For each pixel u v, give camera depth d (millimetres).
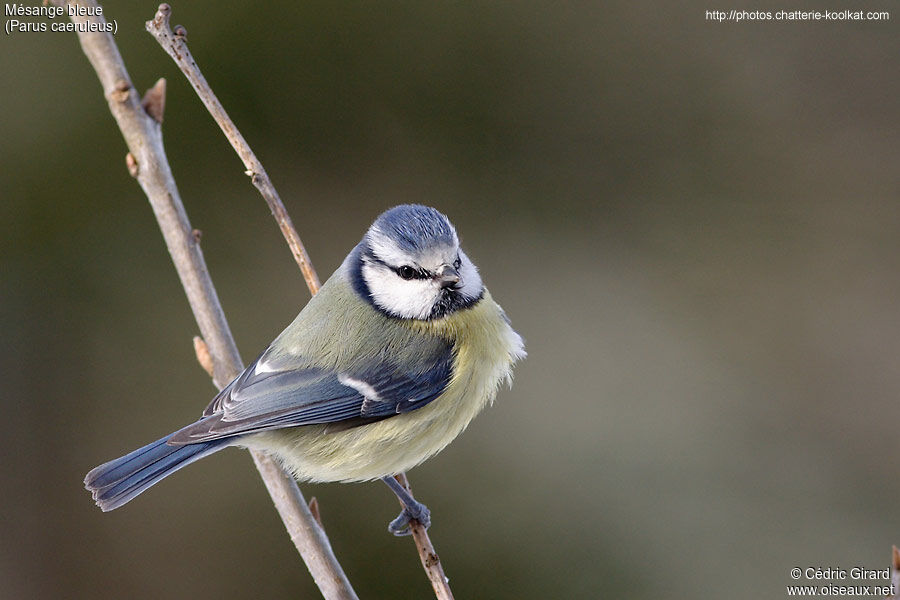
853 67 13789
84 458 12078
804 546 10727
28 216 12438
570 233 13516
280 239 12914
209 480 11430
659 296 13133
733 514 10953
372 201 13250
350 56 13156
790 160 13602
